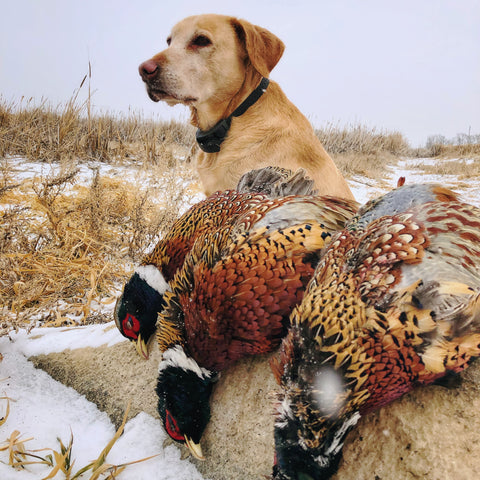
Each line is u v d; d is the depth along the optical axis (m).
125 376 0.56
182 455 0.46
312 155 0.98
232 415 0.44
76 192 1.37
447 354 0.30
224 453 0.43
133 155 2.29
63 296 0.82
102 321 0.76
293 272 0.38
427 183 0.40
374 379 0.30
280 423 0.33
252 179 0.61
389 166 4.37
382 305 0.30
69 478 0.44
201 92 0.98
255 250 0.39
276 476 0.34
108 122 2.73
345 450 0.36
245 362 0.46
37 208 1.11
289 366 0.32
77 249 0.98
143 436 0.49
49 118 2.33
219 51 0.97
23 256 0.86
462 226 0.33
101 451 0.48
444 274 0.30
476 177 3.33
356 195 2.52
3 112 2.26
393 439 0.34
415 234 0.33
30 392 0.57
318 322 0.31
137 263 1.02
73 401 0.57
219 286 0.39
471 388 0.33
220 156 1.00
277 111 0.99
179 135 3.17
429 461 0.32
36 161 1.97
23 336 0.67
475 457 0.31
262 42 0.97
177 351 0.44
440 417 0.33
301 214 0.41
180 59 0.97
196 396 0.44
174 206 1.12
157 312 0.55
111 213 1.17
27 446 0.48
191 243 0.52
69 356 0.62
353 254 0.34
